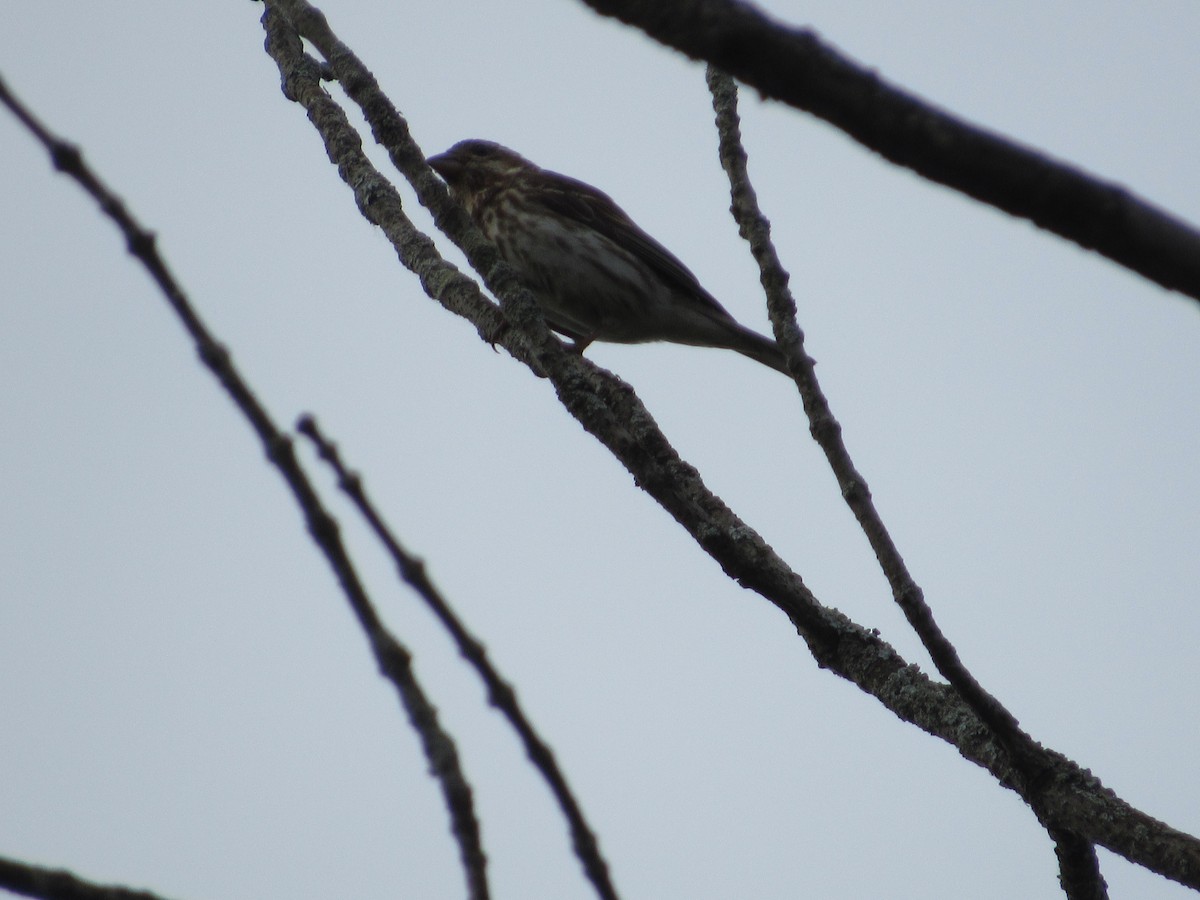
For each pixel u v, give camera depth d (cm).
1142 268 371
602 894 481
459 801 466
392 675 472
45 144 447
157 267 450
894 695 709
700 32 373
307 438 470
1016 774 654
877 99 372
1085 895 645
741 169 770
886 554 658
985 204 378
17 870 425
